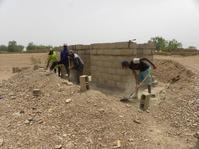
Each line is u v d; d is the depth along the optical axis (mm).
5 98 5082
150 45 6281
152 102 4695
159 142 3312
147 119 3938
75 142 3268
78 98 4164
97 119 3646
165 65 8234
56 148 3170
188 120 3945
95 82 6945
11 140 3416
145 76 5031
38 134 3475
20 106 4457
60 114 3854
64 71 7227
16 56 22094
